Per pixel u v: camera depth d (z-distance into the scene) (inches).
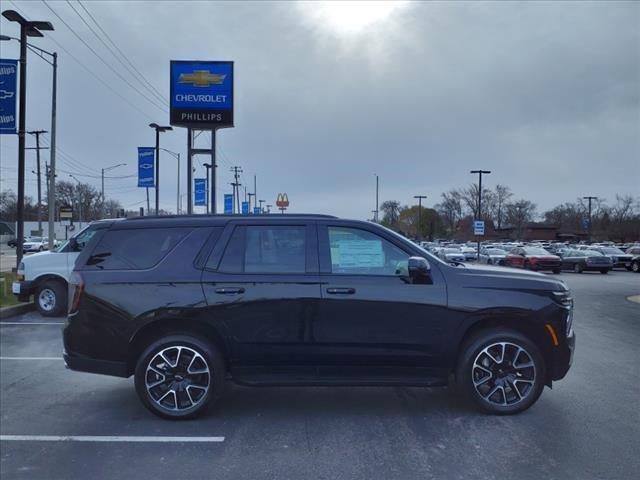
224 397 246.4
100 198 3956.7
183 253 221.3
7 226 3705.7
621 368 303.1
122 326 215.0
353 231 222.4
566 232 4397.1
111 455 182.7
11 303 538.9
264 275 216.7
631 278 1199.6
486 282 216.5
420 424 209.8
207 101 1052.5
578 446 187.8
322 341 213.9
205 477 165.9
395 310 213.5
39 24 740.0
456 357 216.7
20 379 281.3
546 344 219.6
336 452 183.9
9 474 168.4
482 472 168.1
